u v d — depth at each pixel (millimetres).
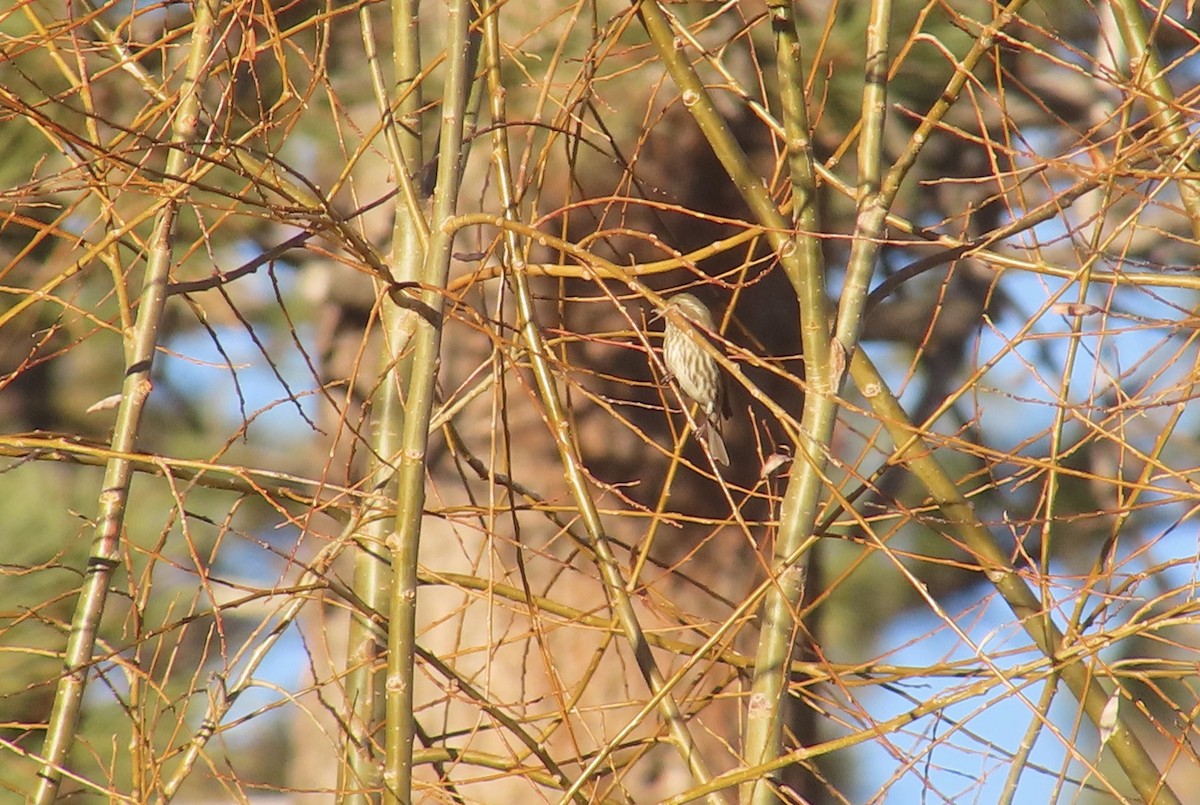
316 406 14547
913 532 16297
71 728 7578
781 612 7520
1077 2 11867
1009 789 7168
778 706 7410
